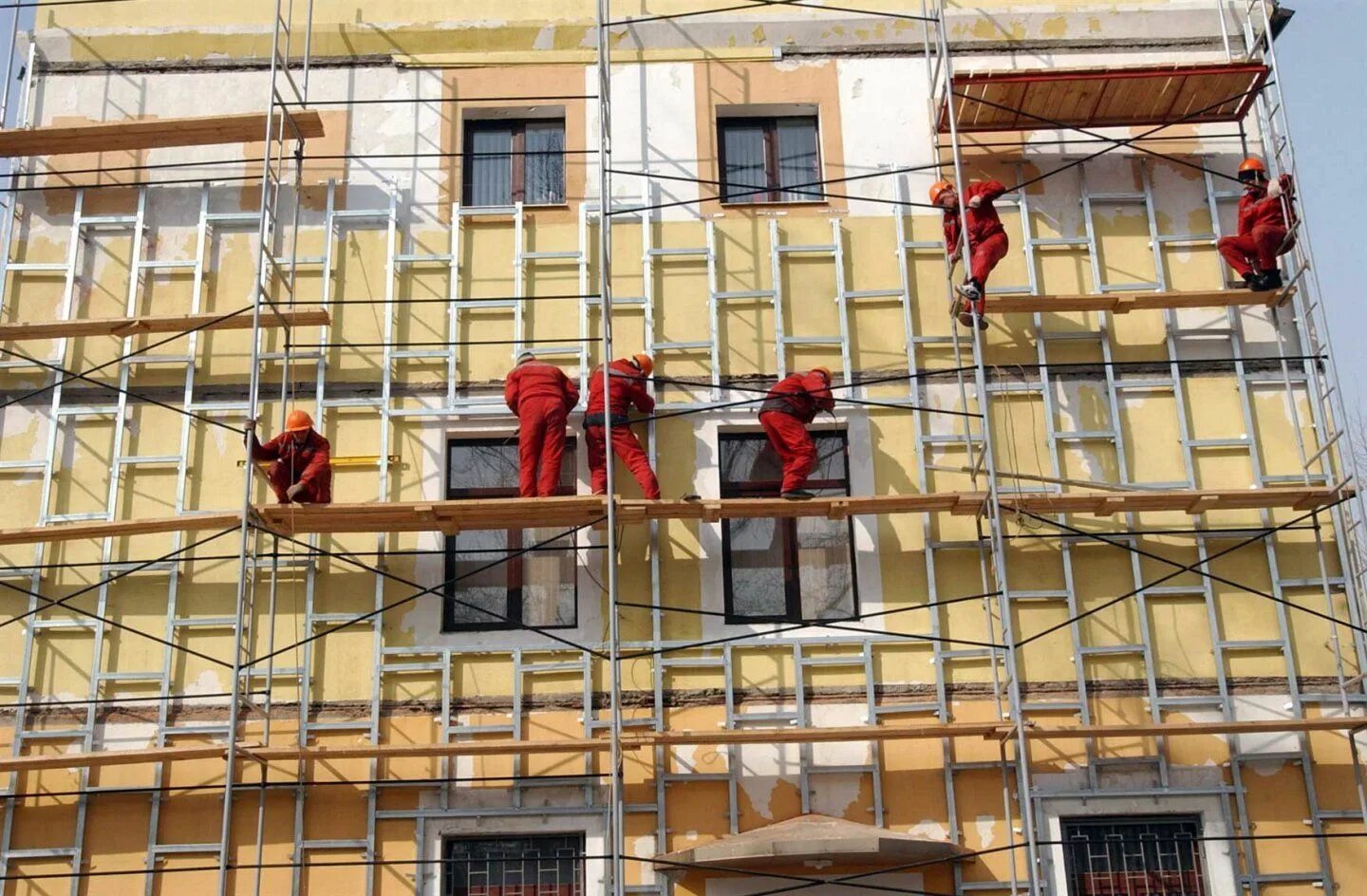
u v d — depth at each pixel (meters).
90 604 16.09
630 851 15.30
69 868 15.23
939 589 16.19
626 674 15.91
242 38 18.25
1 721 15.72
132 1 18.38
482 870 15.41
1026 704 15.76
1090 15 18.36
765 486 16.78
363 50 18.17
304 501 15.49
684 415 16.66
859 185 17.70
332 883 15.19
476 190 17.95
